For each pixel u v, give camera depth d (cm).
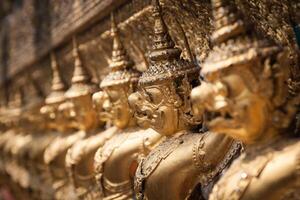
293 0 94
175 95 104
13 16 269
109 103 128
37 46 224
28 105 256
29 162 235
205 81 82
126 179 129
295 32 96
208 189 103
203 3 109
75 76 157
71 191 179
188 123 107
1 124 309
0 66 314
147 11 128
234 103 79
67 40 188
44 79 239
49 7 202
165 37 108
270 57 79
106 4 145
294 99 83
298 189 77
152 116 107
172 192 105
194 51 119
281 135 82
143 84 106
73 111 155
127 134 130
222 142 100
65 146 178
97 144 148
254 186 79
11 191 293
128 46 147
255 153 82
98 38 163
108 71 168
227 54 79
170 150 106
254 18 101
